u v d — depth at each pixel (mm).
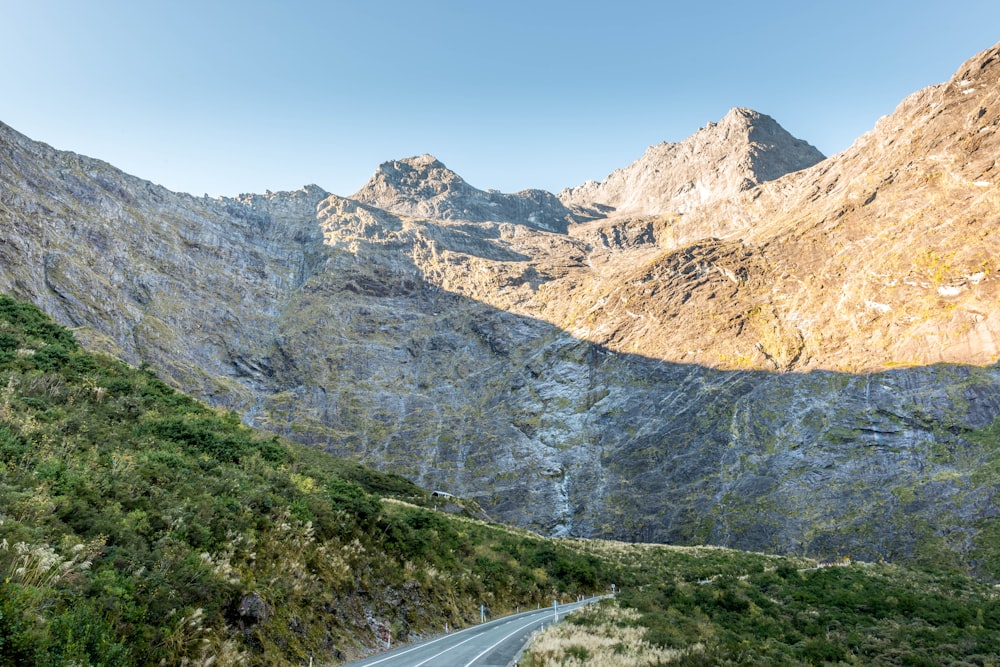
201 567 15766
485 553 43688
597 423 150375
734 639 25156
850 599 35938
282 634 17062
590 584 47969
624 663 17797
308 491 27094
